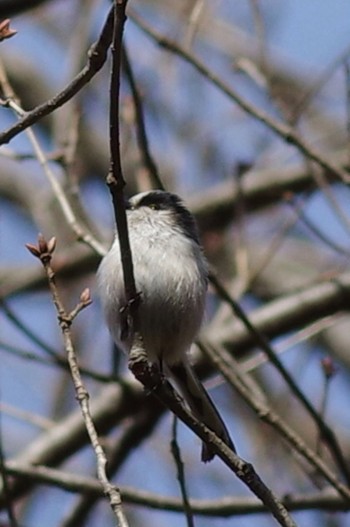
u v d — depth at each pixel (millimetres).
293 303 11469
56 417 12664
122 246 6977
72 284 12898
